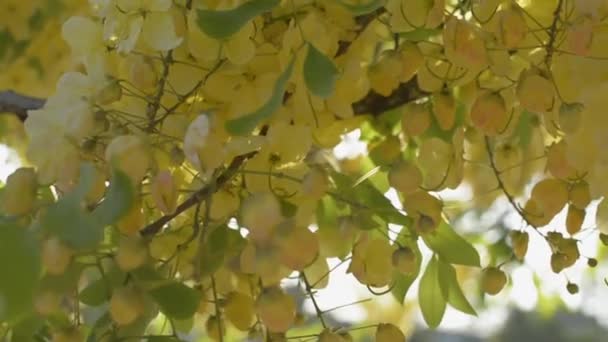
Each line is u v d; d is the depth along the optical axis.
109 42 2.85
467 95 2.95
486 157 3.12
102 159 2.80
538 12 2.88
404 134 3.07
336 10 2.86
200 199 2.83
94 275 2.85
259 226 2.73
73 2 3.59
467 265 2.98
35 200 2.77
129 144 2.75
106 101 2.82
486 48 2.84
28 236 2.66
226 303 2.90
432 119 3.00
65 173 2.78
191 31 2.81
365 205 2.92
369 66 2.90
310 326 3.10
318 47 2.83
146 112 2.84
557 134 2.89
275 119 2.85
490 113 2.86
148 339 2.83
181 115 2.82
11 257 2.64
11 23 3.59
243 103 2.83
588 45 2.80
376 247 2.89
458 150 2.94
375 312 3.59
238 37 2.81
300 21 2.83
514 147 3.07
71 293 2.77
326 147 2.98
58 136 2.80
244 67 2.83
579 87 2.85
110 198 2.69
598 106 2.82
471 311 3.00
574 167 2.85
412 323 3.62
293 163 2.86
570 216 2.91
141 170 2.75
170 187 2.76
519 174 3.11
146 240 2.77
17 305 2.64
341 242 2.94
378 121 3.07
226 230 2.87
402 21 2.86
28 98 3.14
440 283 3.00
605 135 2.81
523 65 2.91
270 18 2.86
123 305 2.78
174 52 2.83
